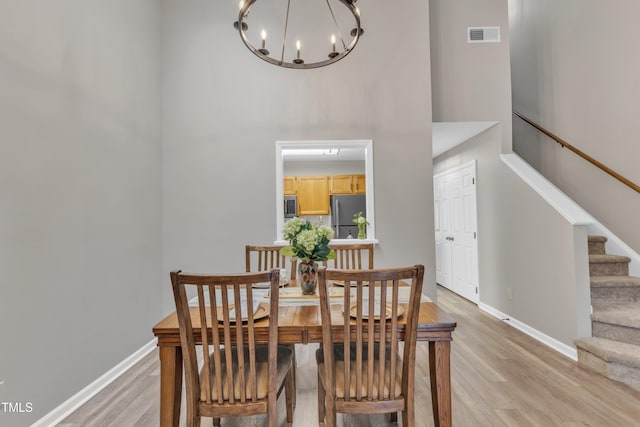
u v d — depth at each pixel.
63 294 1.99
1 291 1.60
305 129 3.38
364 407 1.32
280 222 3.33
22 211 1.73
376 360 1.61
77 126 2.14
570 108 3.63
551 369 2.43
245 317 1.49
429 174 3.39
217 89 3.37
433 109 3.74
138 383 2.36
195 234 3.33
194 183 3.34
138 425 1.85
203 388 1.35
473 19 3.77
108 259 2.44
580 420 1.82
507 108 3.74
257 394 1.34
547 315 2.92
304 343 1.41
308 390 2.25
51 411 1.87
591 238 3.07
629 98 3.02
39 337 1.81
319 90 3.40
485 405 1.97
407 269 1.24
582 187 3.51
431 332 1.43
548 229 2.91
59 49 2.00
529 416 1.86
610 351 2.28
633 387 2.16
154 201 3.16
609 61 3.19
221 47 3.39
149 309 3.02
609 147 3.20
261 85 3.39
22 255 1.72
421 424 1.82
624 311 2.55
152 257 3.10
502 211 3.67
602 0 3.25
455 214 4.86
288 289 2.07
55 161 1.96
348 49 2.15
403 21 3.44
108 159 2.46
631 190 3.02
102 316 2.35
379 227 3.36
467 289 4.50
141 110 2.95
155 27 3.24
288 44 3.40
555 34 3.82
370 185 3.38
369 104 3.40
